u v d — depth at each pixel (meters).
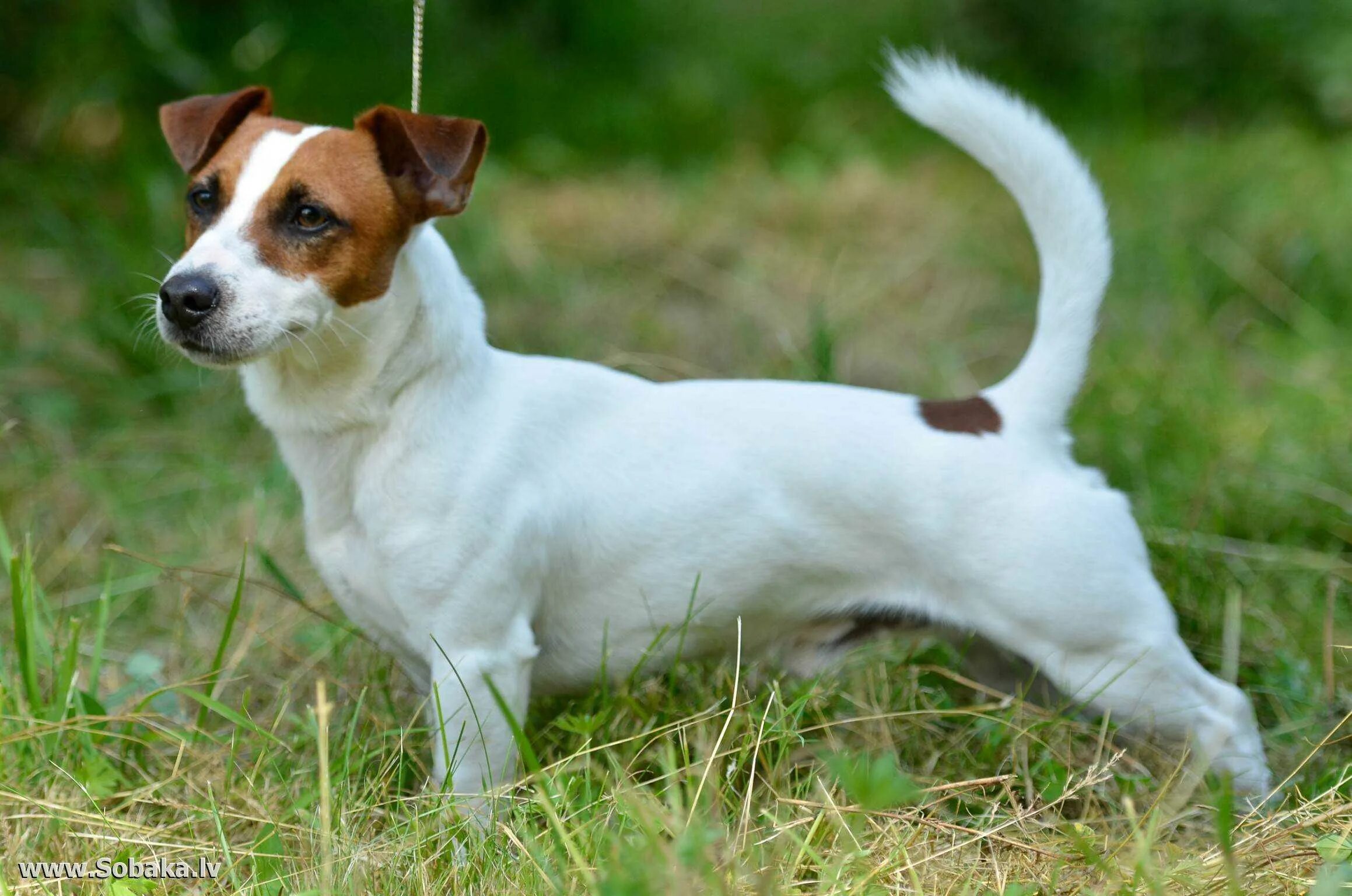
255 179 4.27
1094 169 11.17
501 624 4.48
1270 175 10.90
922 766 4.94
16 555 5.22
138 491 7.11
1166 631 4.59
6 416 7.52
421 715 5.13
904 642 5.59
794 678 5.23
